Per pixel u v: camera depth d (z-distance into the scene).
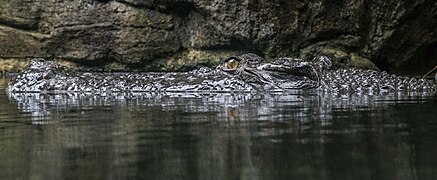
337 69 14.84
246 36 22.61
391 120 7.74
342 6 22.53
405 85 14.04
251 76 14.30
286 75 14.22
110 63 24.56
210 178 4.21
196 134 6.65
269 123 7.63
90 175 4.42
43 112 10.02
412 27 22.78
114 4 23.73
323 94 13.30
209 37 23.19
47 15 24.30
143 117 8.83
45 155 5.37
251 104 10.97
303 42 23.00
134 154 5.32
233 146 5.65
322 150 5.28
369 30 22.89
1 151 5.66
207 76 14.77
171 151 5.44
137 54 24.00
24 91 15.42
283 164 4.64
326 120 7.88
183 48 23.97
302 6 22.47
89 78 15.64
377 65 23.81
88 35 24.16
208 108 10.24
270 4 22.30
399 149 5.25
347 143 5.67
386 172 4.23
